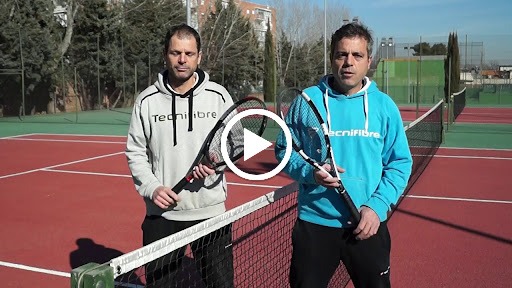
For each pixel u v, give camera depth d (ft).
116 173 34.71
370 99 8.77
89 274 5.63
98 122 77.87
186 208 10.20
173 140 10.11
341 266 14.87
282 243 14.38
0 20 82.84
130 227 21.30
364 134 8.63
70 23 97.55
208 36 120.67
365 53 8.52
